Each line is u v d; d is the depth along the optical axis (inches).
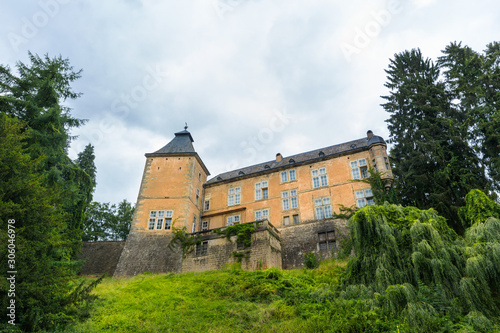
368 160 1045.8
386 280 436.1
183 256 956.6
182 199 1107.9
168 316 503.8
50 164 742.5
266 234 869.2
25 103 691.4
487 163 842.2
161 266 954.7
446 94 1010.1
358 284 479.8
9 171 438.6
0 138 437.7
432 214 516.4
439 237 454.0
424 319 346.0
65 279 419.8
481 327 339.3
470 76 967.6
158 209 1090.1
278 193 1154.0
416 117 1020.5
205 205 1257.4
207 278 702.5
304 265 914.7
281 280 623.2
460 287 388.5
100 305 549.3
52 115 706.8
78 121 810.8
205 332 442.6
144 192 1128.2
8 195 419.2
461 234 798.5
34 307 381.1
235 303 544.7
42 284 391.2
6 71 724.7
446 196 836.0
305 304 486.6
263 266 822.5
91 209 1517.0
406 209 549.6
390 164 1064.8
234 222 1167.6
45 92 750.5
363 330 368.8
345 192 1037.8
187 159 1191.6
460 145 898.1
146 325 472.4
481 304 374.6
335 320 400.8
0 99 674.8
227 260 883.4
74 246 494.6
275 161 1373.0
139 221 1067.3
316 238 965.8
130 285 709.3
